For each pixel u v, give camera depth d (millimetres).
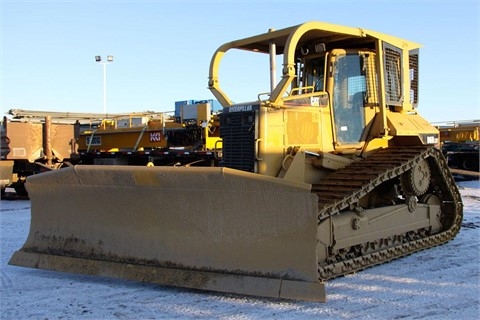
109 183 6145
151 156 15055
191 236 5766
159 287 5969
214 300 5441
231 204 5516
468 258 7363
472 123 27078
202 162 13633
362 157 7645
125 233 6152
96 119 19984
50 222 6688
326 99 7199
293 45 6348
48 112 19172
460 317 4879
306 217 5188
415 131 7871
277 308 5156
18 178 16297
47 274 6629
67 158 16328
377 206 7578
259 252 5402
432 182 8523
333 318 4852
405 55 8164
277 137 6492
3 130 15594
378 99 7684
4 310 5199
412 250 7617
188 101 15000
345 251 6574
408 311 5051
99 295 5680
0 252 7918
